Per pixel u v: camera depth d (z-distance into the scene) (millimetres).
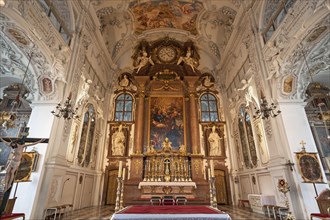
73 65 8523
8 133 9633
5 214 5223
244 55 10703
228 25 12883
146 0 13016
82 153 9961
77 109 8867
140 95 14023
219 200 11719
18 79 10734
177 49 15867
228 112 13586
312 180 6383
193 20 14758
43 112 7691
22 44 6773
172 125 13594
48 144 7121
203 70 15625
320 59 7566
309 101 9727
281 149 7180
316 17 5703
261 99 8070
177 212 4223
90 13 10539
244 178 11055
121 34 14836
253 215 7727
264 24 8977
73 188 9023
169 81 14688
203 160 12500
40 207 6371
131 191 10891
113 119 13789
